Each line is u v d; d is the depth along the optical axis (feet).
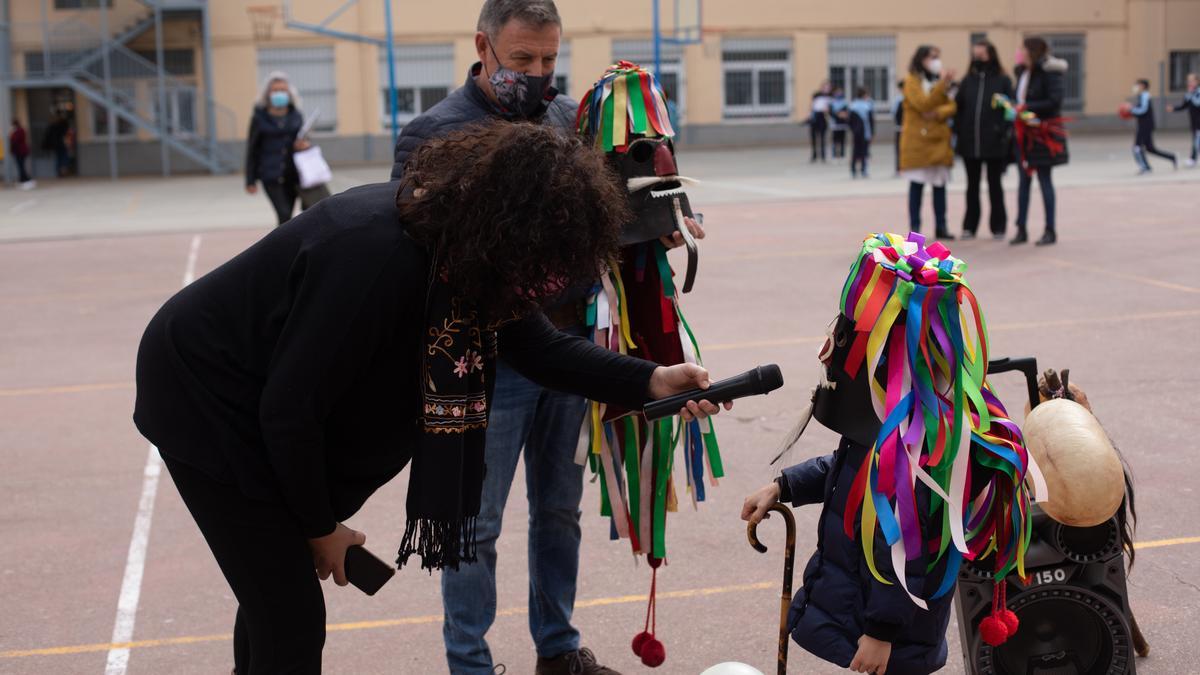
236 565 8.32
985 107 39.81
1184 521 15.30
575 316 11.32
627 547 15.52
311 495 8.05
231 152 109.09
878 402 9.02
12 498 18.29
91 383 25.76
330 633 13.39
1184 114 125.39
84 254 47.91
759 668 12.12
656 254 11.41
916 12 120.16
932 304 8.84
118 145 108.99
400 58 113.09
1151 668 11.65
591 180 7.53
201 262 44.39
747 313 30.17
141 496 18.33
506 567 15.08
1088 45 123.75
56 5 107.04
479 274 7.61
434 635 13.29
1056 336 25.96
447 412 8.05
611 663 12.35
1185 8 123.13
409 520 8.27
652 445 11.43
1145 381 22.04
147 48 110.42
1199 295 29.91
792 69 119.24
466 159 7.61
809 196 60.59
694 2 115.34
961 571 10.37
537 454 11.50
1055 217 42.73
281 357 7.86
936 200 41.47
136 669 12.64
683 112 117.80
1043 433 10.03
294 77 112.06
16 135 95.71
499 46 10.78
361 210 8.00
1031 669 10.52
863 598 9.22
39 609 14.21
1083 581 10.46
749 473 18.07
